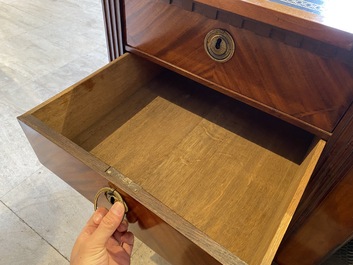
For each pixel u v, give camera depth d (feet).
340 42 1.16
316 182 1.67
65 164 1.55
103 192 1.43
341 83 1.32
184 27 1.68
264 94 1.60
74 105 1.88
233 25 1.48
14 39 5.39
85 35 5.62
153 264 2.60
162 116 2.23
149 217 1.28
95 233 1.32
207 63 1.72
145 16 1.81
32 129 1.51
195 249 1.16
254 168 1.93
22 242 2.68
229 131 2.15
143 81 2.39
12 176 3.19
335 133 1.47
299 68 1.40
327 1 1.38
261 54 1.48
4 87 4.30
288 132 2.14
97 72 1.94
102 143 2.03
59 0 6.79
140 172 1.91
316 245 2.01
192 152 2.02
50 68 4.75
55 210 2.93
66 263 2.57
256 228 1.67
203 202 1.78
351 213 1.63
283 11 1.24
